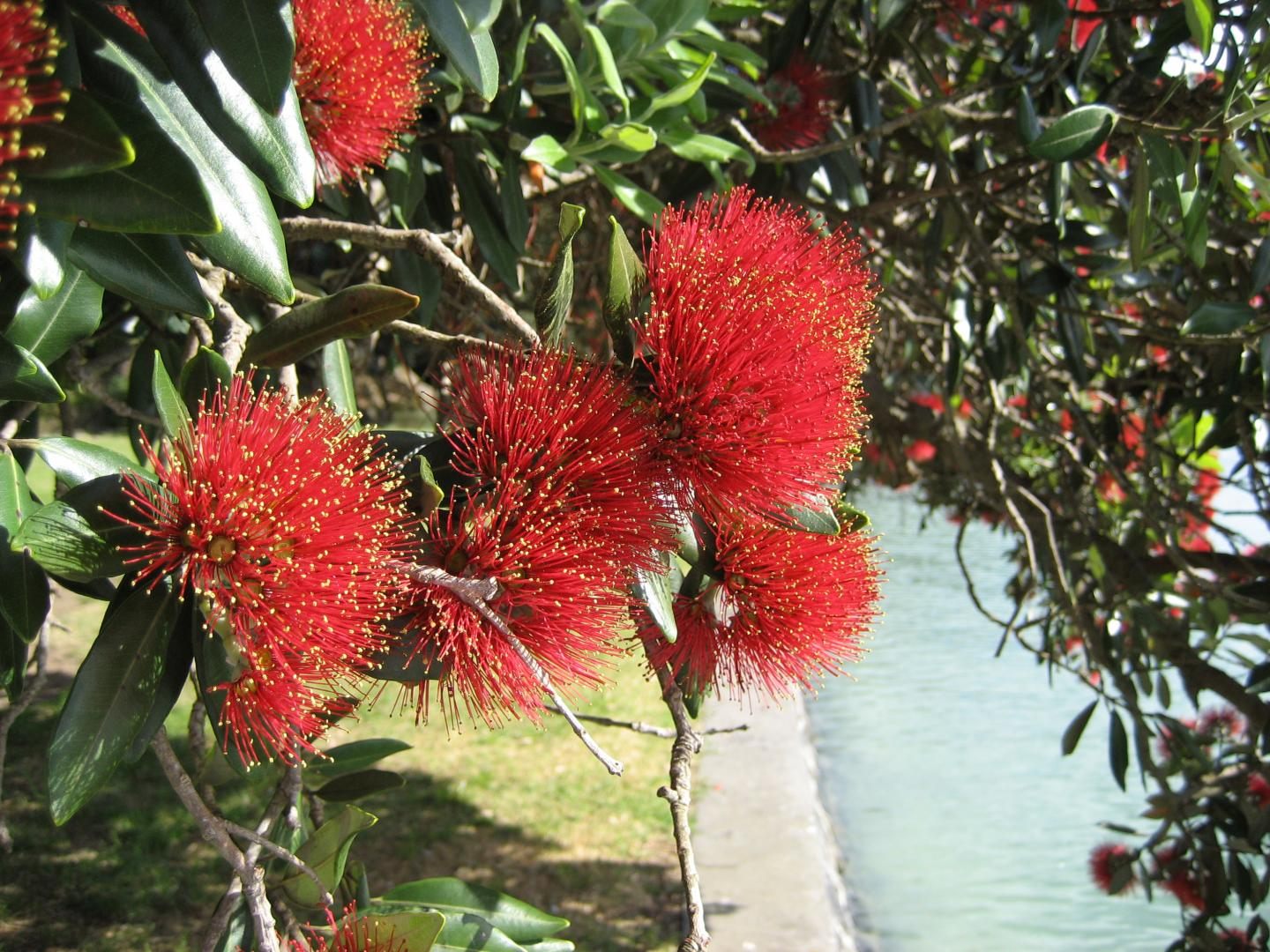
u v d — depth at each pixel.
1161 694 3.89
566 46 2.26
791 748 7.58
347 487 1.03
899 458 5.07
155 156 0.96
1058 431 4.13
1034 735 8.44
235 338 1.48
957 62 4.06
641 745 7.68
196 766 1.52
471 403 1.18
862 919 5.57
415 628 1.12
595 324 3.11
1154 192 2.24
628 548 1.17
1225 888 3.43
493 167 2.21
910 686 9.62
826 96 2.66
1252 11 1.98
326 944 1.26
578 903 5.46
